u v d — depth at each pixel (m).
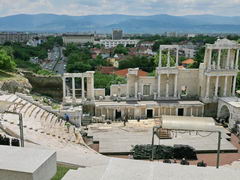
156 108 50.91
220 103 50.62
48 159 5.81
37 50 188.00
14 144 18.95
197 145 36.09
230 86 53.91
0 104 23.47
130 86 53.69
